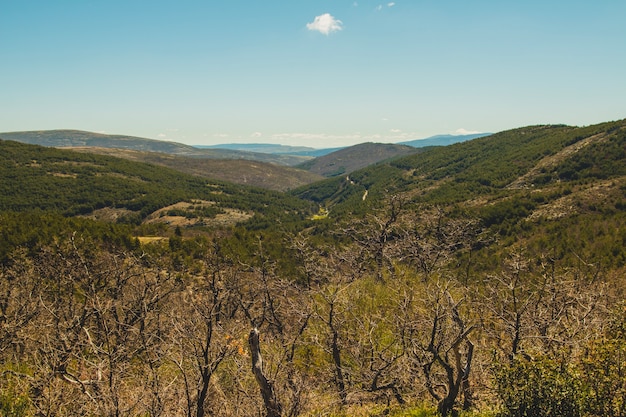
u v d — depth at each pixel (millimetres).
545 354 6383
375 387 8188
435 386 8148
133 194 135250
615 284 14023
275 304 11289
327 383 9406
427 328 8883
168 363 7875
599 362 5883
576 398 5523
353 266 15336
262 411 6914
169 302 9984
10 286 12188
